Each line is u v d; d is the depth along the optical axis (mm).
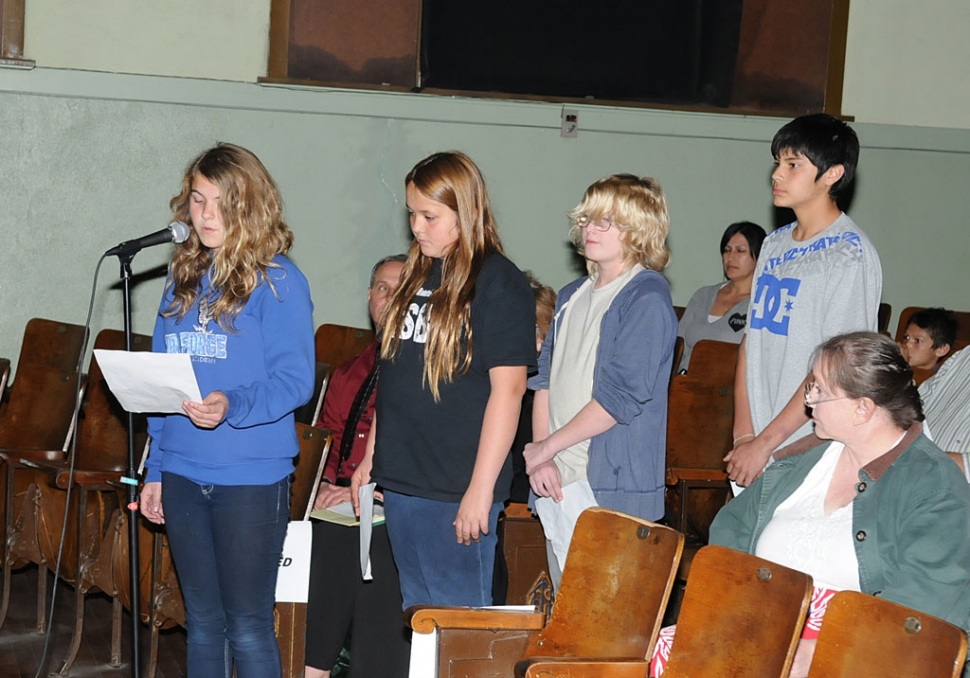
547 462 2566
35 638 3797
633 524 2131
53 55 5242
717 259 6098
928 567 1926
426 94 5660
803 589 1808
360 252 5691
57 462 3826
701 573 2027
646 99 5930
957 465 2025
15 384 4090
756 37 6000
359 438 3188
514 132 5793
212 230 2363
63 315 5328
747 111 6027
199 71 5430
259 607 2434
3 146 5203
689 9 5902
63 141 5277
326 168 5609
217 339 2393
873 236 6297
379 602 2811
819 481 2189
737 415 2812
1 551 3951
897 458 2043
